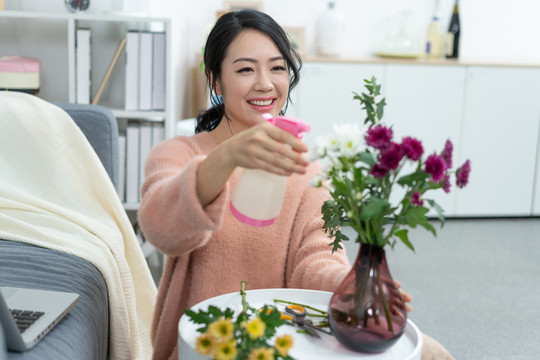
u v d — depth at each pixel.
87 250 1.76
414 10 4.44
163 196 1.09
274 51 1.32
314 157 0.93
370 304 0.96
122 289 1.83
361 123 4.17
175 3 3.57
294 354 0.97
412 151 0.89
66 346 1.21
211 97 1.42
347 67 4.11
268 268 1.34
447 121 4.23
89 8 2.93
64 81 2.97
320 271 1.25
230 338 0.86
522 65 4.21
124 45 2.88
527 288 3.19
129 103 2.89
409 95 4.17
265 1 4.33
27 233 1.76
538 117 4.30
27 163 2.01
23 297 1.33
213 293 1.32
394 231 0.96
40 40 2.93
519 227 4.25
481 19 4.54
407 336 1.06
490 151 4.31
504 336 2.66
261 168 0.96
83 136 2.10
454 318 2.81
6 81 2.72
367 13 4.41
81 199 2.03
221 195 1.06
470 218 4.43
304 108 4.13
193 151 1.36
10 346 1.12
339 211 1.02
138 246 2.05
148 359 1.95
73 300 1.33
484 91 4.23
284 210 1.35
